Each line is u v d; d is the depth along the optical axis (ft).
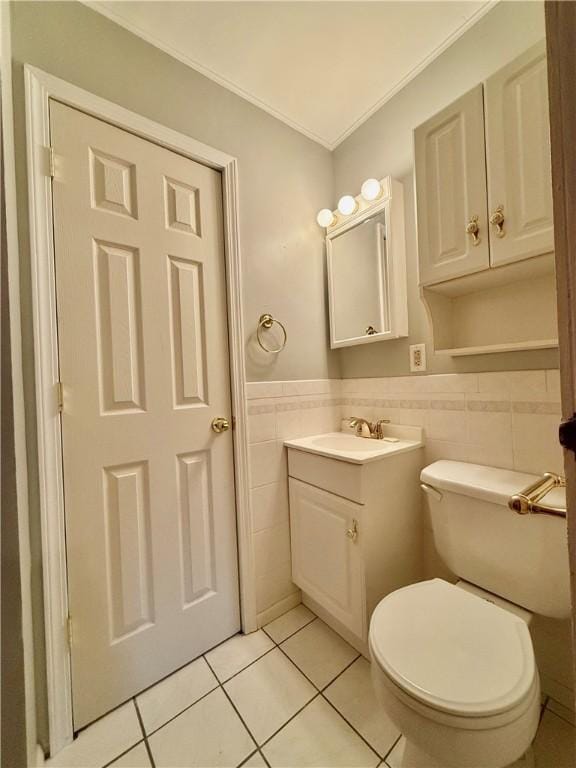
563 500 2.91
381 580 4.01
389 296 4.77
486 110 3.32
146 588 3.80
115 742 3.18
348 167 5.63
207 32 3.90
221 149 4.48
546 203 2.97
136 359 3.79
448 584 3.24
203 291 4.31
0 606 2.14
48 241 3.22
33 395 3.12
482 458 3.99
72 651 3.29
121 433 3.66
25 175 3.11
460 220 3.56
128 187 3.75
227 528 4.49
